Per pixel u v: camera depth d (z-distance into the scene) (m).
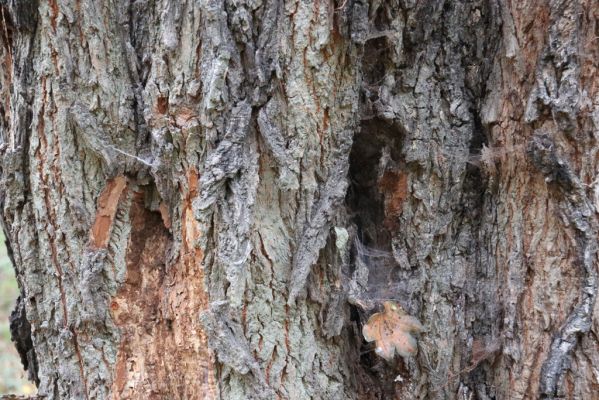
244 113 1.44
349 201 1.74
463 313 1.66
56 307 1.60
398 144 1.61
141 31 1.53
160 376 1.57
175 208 1.53
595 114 1.45
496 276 1.64
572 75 1.45
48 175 1.55
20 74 1.54
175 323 1.55
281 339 1.53
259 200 1.50
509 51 1.55
